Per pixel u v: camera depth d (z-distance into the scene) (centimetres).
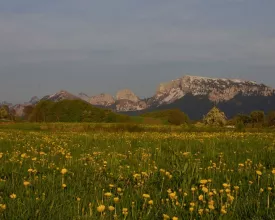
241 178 741
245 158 1061
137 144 1628
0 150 1339
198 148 1412
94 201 557
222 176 764
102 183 709
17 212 478
